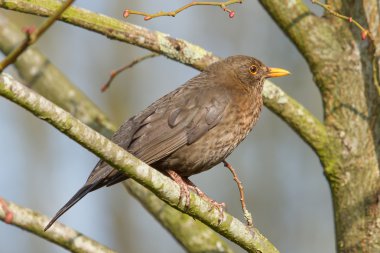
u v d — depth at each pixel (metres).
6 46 13.88
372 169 11.10
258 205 19.05
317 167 19.23
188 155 11.77
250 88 12.74
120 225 20.03
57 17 8.02
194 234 12.05
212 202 10.90
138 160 9.24
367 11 11.35
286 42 19.77
